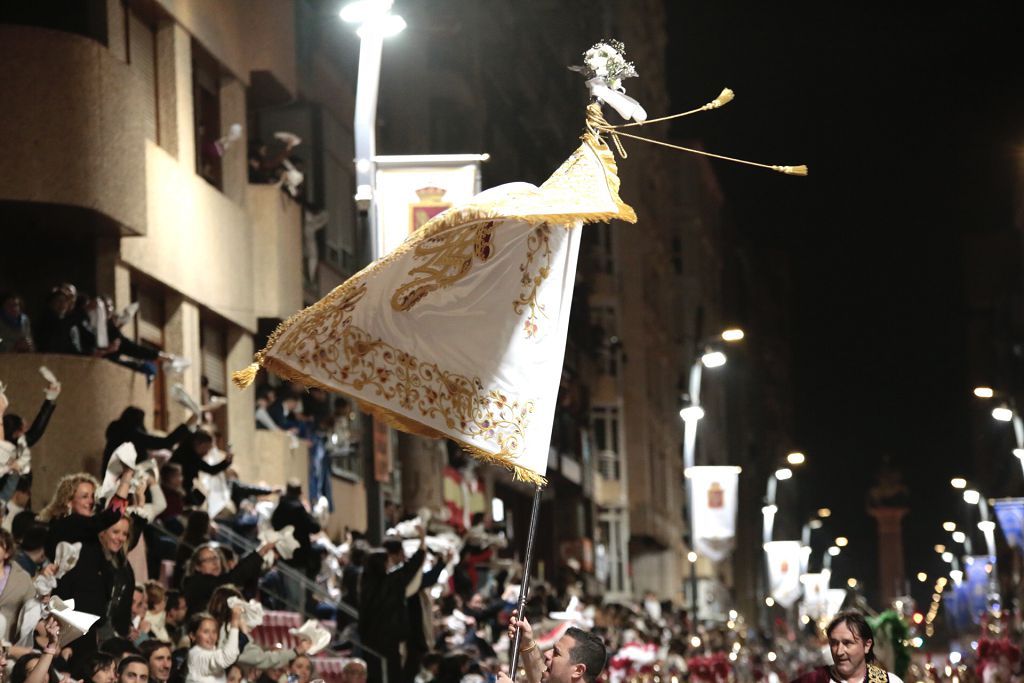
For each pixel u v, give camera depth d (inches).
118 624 1175.0
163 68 2091.5
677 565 6919.3
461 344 720.3
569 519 4945.9
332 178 2849.4
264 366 689.0
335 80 2878.9
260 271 2347.4
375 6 1652.3
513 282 727.7
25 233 1833.2
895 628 1658.5
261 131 2746.1
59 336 1614.2
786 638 6107.3
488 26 3998.5
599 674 742.5
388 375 705.0
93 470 1604.3
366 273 673.6
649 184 6742.1
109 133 1768.0
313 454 2294.5
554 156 5007.4
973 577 4896.7
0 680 946.1
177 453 1622.8
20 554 1148.5
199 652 1175.0
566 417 4613.7
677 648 2891.2
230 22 2306.8
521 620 728.3
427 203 1646.2
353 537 2135.8
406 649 1599.4
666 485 6761.8
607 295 5605.3
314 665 1533.0
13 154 1688.0
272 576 1673.2
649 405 6382.9
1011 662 2091.5
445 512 2992.1
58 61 1715.1
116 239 1876.2
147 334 2005.4
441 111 3590.1
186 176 2087.8
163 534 1520.7
